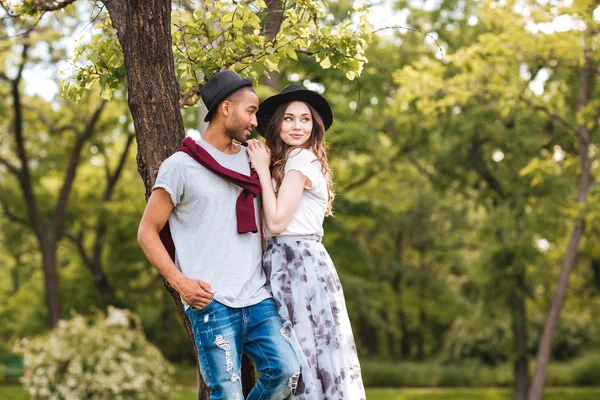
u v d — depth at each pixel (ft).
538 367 39.99
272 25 11.53
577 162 38.11
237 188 9.20
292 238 9.92
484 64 36.11
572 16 31.89
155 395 32.48
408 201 68.33
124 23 10.19
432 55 50.08
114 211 58.90
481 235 48.93
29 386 30.63
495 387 63.00
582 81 37.76
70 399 30.12
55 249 54.29
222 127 9.26
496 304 49.26
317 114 10.37
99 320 33.01
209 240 8.96
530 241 45.96
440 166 53.78
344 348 9.82
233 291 8.98
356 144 46.03
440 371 65.41
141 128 9.77
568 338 70.64
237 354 9.05
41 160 61.57
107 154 66.64
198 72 10.83
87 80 10.80
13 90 49.37
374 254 80.89
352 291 53.21
